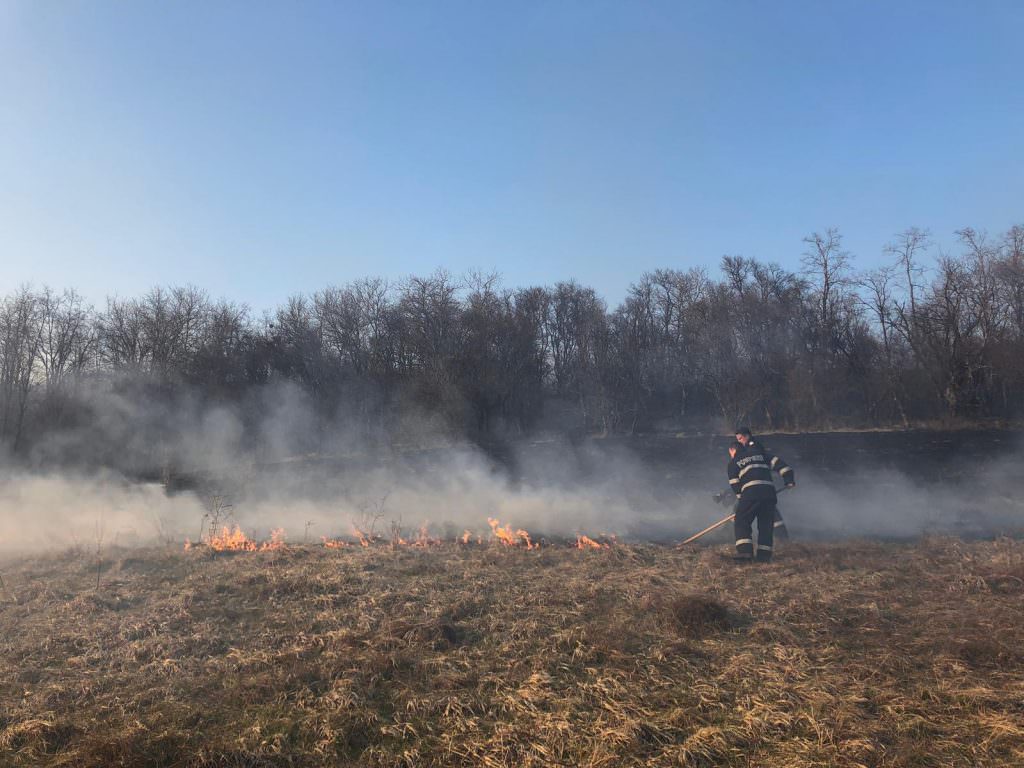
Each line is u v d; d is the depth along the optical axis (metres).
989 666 4.95
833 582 7.19
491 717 4.39
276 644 5.75
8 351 32.28
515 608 6.50
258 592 7.18
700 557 8.68
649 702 4.50
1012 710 4.29
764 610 6.27
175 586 7.56
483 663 5.22
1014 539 9.66
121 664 5.44
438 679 4.91
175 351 34.50
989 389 40.88
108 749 4.05
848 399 42.62
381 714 4.48
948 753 3.86
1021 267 40.66
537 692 4.64
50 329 34.47
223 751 4.01
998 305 40.59
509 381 42.72
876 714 4.31
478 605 6.61
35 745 4.20
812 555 8.48
